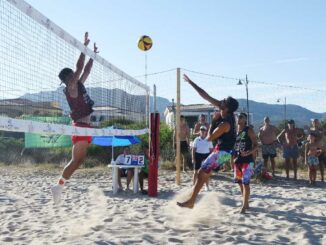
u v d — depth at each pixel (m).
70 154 17.62
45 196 9.40
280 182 11.50
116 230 5.78
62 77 5.08
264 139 12.11
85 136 5.14
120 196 9.37
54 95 5.50
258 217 6.63
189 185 10.91
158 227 5.98
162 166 14.12
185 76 6.34
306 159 11.20
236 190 9.84
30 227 6.28
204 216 6.68
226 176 12.21
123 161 9.88
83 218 6.79
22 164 16.86
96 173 13.73
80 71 5.12
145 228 5.91
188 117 28.84
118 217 6.71
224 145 6.02
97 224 6.21
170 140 15.62
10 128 4.04
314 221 6.40
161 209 7.47
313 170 11.06
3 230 6.10
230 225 6.12
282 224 6.12
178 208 7.45
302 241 5.25
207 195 8.78
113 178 9.79
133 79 9.05
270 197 8.84
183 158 13.27
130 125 9.70
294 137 12.02
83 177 13.05
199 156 9.68
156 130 9.43
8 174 14.07
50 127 4.57
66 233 5.76
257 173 11.48
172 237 5.39
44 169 15.34
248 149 7.11
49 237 5.61
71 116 5.20
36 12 4.71
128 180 10.12
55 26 5.07
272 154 12.08
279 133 13.94
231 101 6.18
